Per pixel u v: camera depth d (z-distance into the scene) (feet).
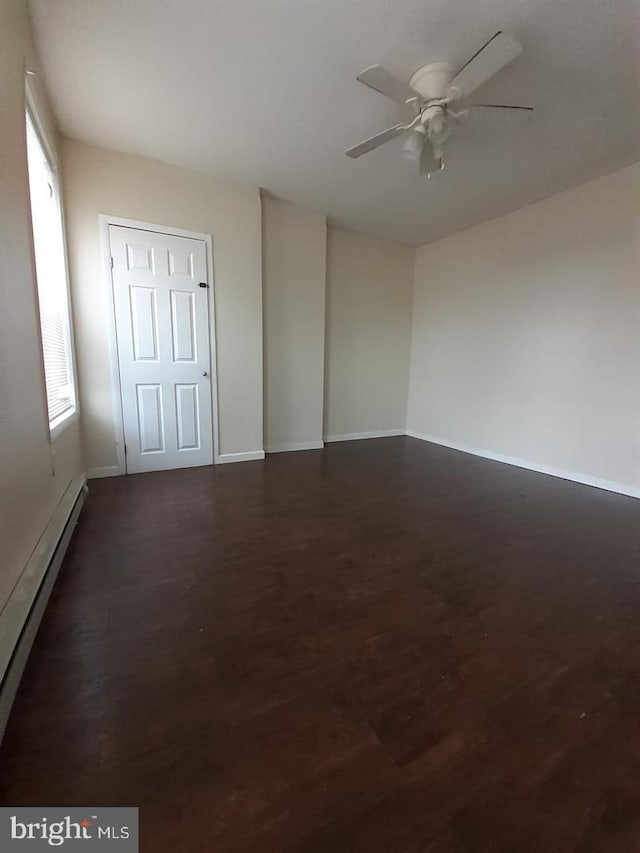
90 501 9.63
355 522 8.68
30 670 4.39
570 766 3.44
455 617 5.50
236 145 9.84
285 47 6.66
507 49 5.72
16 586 4.57
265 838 2.86
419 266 17.75
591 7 5.81
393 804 3.11
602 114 8.25
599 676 4.49
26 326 5.51
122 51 6.83
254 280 12.80
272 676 4.39
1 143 4.86
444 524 8.66
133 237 10.80
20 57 5.76
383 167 10.75
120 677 4.33
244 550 7.34
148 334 11.43
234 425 13.23
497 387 14.35
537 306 12.88
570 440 12.13
